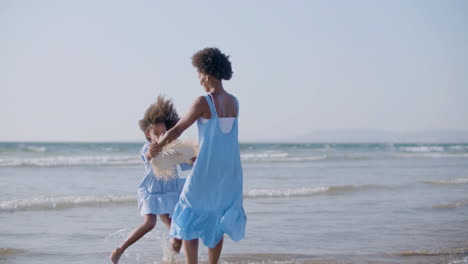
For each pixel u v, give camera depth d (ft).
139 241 19.76
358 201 31.76
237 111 11.12
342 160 95.09
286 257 17.07
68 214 25.70
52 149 122.01
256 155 112.47
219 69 10.71
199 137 10.76
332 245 19.03
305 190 36.27
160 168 11.59
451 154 128.06
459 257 17.25
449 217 25.71
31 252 17.47
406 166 73.97
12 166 66.13
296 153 133.18
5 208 26.76
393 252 17.85
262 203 30.48
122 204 29.27
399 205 30.04
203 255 17.49
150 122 13.46
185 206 10.82
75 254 17.39
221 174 10.68
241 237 10.85
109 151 123.03
